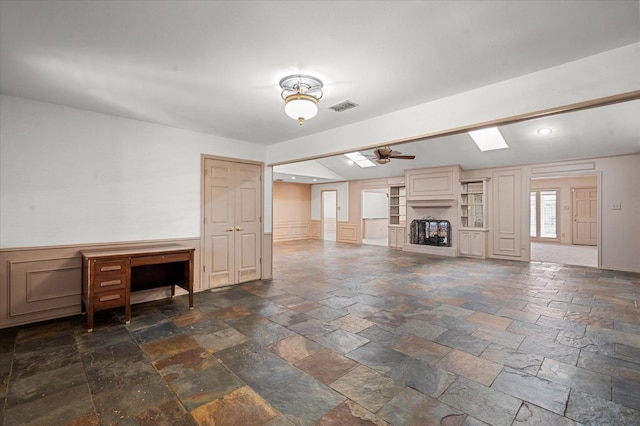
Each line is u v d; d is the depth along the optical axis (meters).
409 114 3.28
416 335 2.99
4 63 2.35
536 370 2.36
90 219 3.57
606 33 1.92
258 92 2.91
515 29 1.89
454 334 3.02
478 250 7.57
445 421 1.79
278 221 11.46
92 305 3.07
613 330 3.10
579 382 2.20
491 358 2.54
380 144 3.58
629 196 5.90
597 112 4.72
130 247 3.75
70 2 1.64
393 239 9.44
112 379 2.22
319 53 2.19
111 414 1.85
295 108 2.64
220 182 4.72
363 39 2.00
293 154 4.82
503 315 3.54
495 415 1.85
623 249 5.96
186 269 3.84
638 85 2.04
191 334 3.01
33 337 2.91
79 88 2.85
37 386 2.13
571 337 2.94
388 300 4.12
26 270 3.21
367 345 2.78
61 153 3.38
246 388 2.12
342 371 2.35
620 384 2.17
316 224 12.23
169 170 4.17
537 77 2.45
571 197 10.28
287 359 2.53
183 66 2.39
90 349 2.68
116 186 3.75
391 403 1.96
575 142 5.66
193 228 4.43
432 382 2.20
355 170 9.68
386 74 2.51
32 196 3.23
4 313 3.10
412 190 8.52
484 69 2.41
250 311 3.68
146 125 3.96
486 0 1.62
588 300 4.10
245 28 1.88
